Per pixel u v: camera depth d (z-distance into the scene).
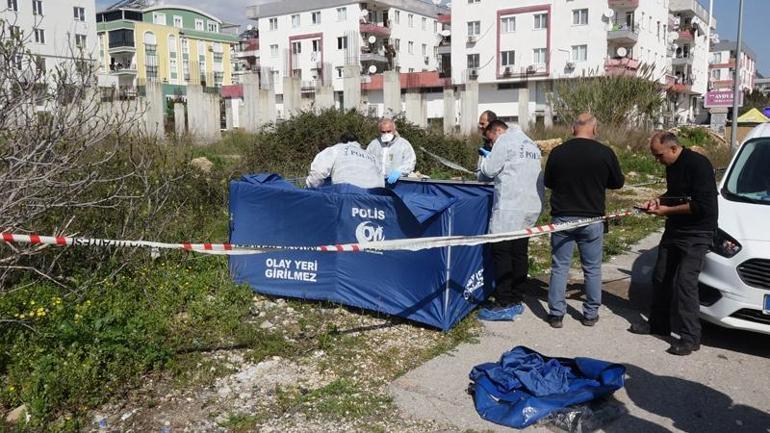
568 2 47.78
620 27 46.59
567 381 4.29
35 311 4.95
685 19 63.88
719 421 4.05
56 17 41.88
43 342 4.56
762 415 4.14
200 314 5.50
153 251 6.58
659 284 5.44
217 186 9.39
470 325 5.66
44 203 5.34
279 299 6.17
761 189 5.68
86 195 6.29
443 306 5.38
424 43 66.38
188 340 5.07
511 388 4.22
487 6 51.31
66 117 5.47
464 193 6.73
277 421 4.01
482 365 4.46
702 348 5.21
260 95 29.48
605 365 4.37
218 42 79.94
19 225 5.34
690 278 5.03
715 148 23.25
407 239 5.10
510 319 5.80
